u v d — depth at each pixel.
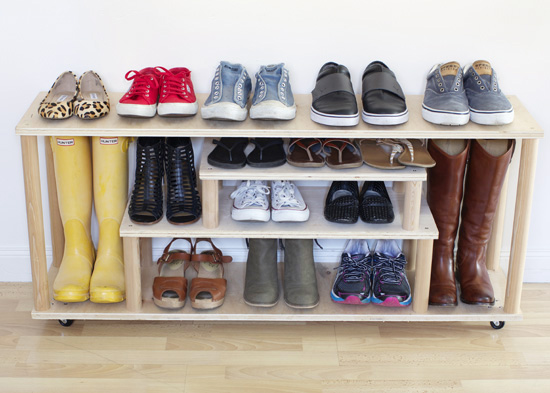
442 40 2.22
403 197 2.30
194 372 2.12
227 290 2.31
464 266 2.29
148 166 2.14
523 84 2.28
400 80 2.27
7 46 2.20
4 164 2.38
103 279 2.21
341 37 2.21
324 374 2.12
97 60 2.23
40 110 2.02
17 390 2.05
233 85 2.04
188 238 2.47
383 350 2.22
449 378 2.12
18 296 2.46
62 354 2.19
